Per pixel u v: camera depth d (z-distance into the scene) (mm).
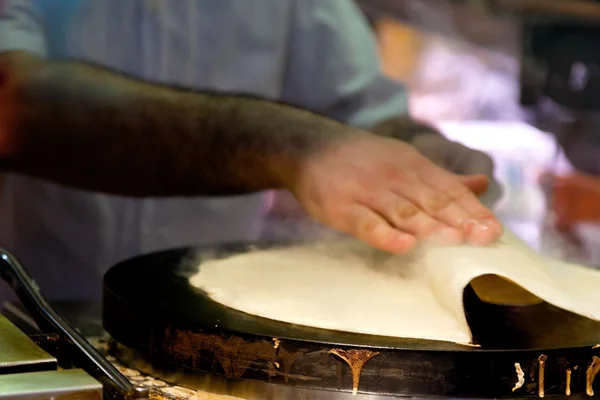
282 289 943
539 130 2168
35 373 689
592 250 1642
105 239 1715
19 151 1521
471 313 886
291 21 1792
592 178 2045
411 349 757
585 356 775
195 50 1717
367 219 1000
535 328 838
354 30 1819
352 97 1781
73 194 1693
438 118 2195
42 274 1717
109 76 1522
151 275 1015
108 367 742
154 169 1464
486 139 2154
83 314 1162
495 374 759
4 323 818
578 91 2111
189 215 1756
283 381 788
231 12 1717
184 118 1411
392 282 967
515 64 2154
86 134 1482
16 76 1485
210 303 905
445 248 930
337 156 1146
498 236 958
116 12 1665
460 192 1039
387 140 1194
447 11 2117
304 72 1817
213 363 822
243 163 1313
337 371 771
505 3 2033
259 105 1385
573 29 2076
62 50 1645
